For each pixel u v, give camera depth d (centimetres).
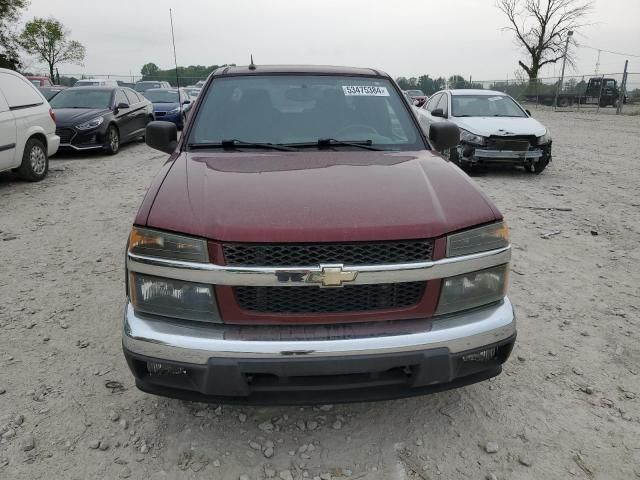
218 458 240
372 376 224
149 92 1809
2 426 258
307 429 260
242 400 224
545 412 273
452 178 273
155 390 231
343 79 379
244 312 219
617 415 272
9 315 373
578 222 623
